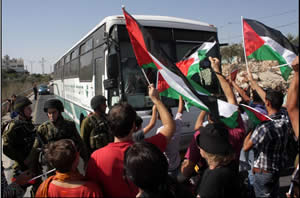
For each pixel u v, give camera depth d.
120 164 1.79
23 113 3.18
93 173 1.83
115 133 1.88
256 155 2.82
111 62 4.34
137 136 2.63
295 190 1.81
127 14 2.36
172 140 3.16
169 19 5.19
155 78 4.36
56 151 1.76
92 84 6.10
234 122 2.41
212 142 1.91
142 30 2.38
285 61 2.84
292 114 1.44
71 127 3.21
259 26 2.99
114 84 4.39
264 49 2.92
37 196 1.77
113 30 4.58
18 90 24.56
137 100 4.61
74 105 8.91
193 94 2.25
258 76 11.23
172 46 5.03
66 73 11.23
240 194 1.88
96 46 5.66
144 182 1.42
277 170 2.71
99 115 3.74
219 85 5.23
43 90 32.16
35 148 2.97
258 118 2.75
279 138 2.65
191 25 5.27
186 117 4.79
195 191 1.93
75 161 1.84
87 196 1.70
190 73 3.76
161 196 1.43
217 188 1.76
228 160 1.89
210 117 2.57
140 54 2.49
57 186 1.74
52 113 3.06
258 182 2.79
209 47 3.73
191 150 2.72
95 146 3.66
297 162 1.79
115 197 1.78
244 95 4.25
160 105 2.14
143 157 1.44
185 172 2.75
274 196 2.81
